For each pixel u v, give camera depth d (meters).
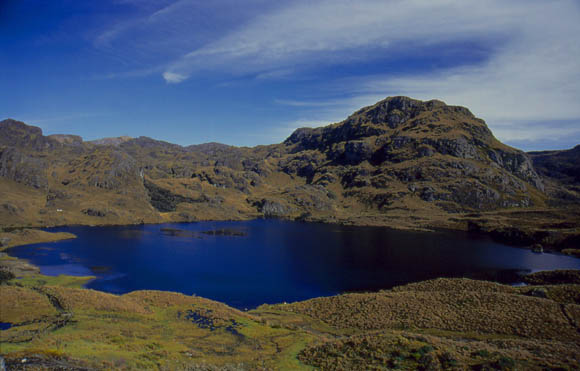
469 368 33.44
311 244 186.50
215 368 34.97
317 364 39.22
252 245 183.25
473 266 132.38
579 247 167.00
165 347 42.16
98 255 144.12
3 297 59.06
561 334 51.00
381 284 106.75
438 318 60.28
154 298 69.62
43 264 122.69
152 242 185.12
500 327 54.97
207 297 91.88
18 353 30.97
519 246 180.75
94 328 48.22
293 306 77.62
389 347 39.12
